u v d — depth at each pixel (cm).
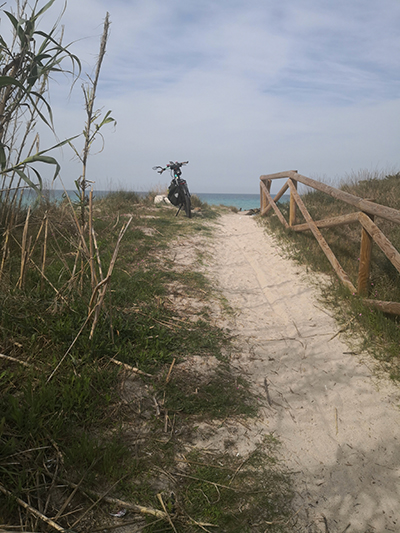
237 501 227
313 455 273
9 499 194
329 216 877
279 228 928
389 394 346
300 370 381
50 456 230
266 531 210
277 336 451
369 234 485
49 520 191
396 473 262
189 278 582
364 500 239
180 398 311
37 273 434
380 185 1055
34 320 338
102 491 218
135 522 205
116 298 445
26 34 239
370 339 431
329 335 452
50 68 238
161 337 385
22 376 280
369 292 512
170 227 899
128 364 334
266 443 279
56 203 623
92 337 330
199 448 265
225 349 404
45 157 221
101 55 292
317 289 582
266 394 337
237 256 765
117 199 1125
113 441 247
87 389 278
